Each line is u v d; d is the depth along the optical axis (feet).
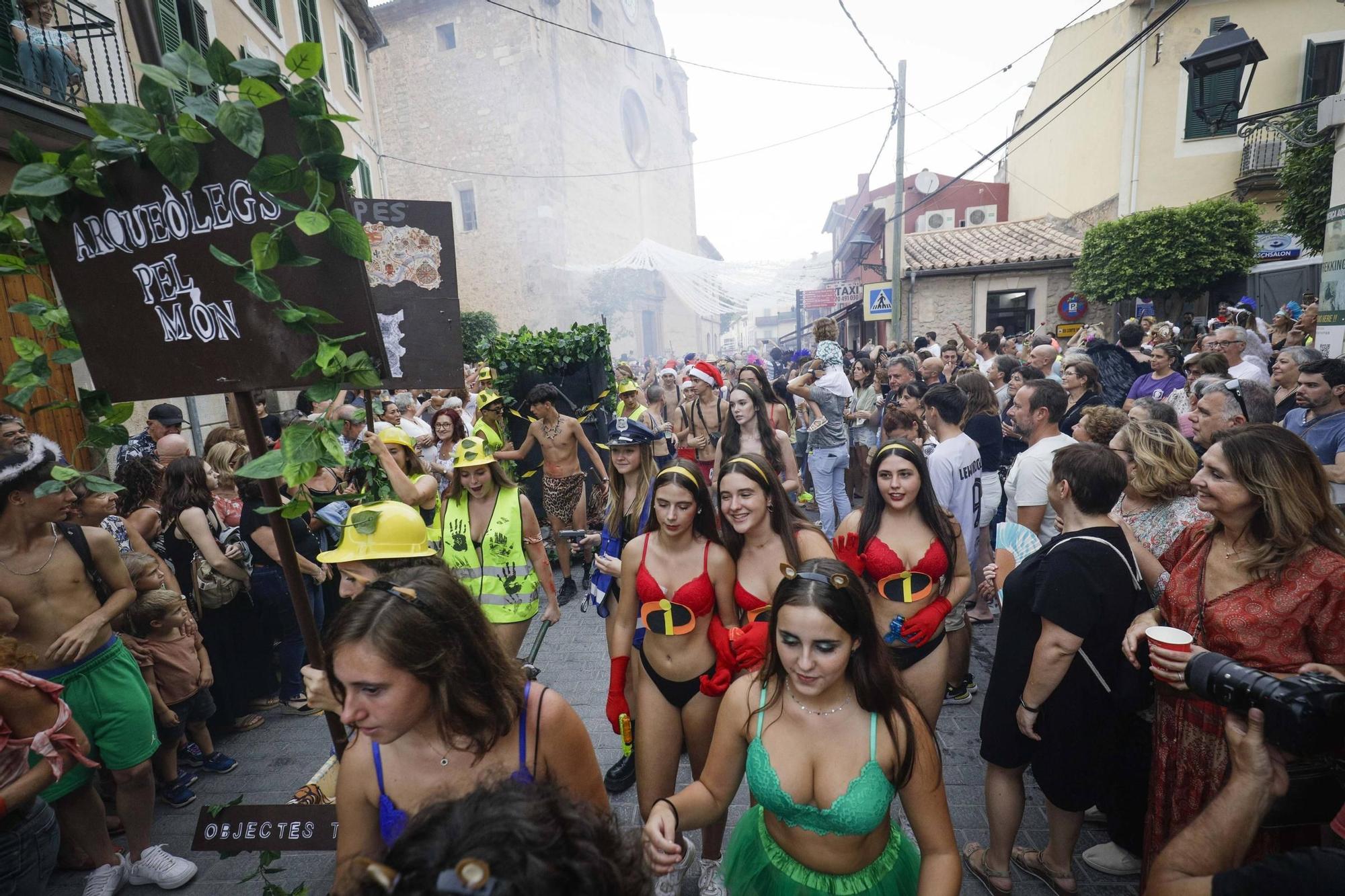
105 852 9.98
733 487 9.05
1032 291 55.83
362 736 5.35
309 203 5.00
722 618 9.41
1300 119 35.53
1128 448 10.25
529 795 3.30
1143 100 53.62
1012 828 8.84
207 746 13.03
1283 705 4.67
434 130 90.33
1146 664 7.45
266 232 5.05
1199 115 25.20
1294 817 6.00
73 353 5.61
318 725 14.93
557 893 2.83
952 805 11.03
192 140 4.79
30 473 8.65
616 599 12.62
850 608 5.63
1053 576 7.97
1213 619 6.82
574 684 15.74
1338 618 6.24
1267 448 6.41
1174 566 7.62
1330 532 6.43
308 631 5.98
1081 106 61.82
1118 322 53.21
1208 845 4.80
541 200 87.30
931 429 14.30
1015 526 10.16
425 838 3.01
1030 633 8.41
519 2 84.58
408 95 90.79
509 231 88.74
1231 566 6.86
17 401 5.40
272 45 37.83
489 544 12.26
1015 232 61.72
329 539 16.10
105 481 5.61
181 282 5.33
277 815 6.79
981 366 29.53
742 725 6.36
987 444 16.89
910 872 6.33
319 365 4.94
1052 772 8.33
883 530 10.28
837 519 24.18
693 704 9.22
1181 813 7.04
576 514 20.67
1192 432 14.78
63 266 5.50
